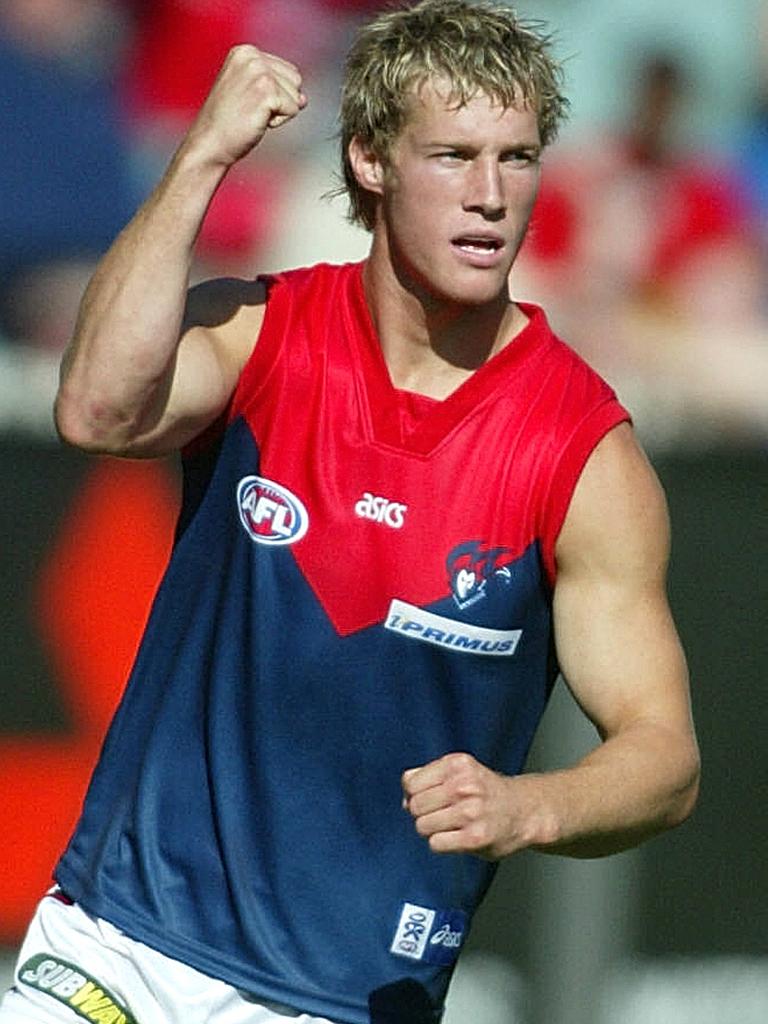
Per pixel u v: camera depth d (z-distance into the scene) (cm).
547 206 2894
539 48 1372
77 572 2331
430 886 1445
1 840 2344
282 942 1432
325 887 1430
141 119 3078
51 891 1513
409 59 1358
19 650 2336
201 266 2905
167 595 1462
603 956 2452
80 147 2952
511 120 1344
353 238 2848
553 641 1434
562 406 1399
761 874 2488
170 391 1372
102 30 3134
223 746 1422
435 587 1394
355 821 1427
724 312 2953
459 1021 2430
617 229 2934
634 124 3058
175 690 1440
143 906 1437
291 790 1420
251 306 1437
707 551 2431
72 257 2936
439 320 1395
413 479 1395
